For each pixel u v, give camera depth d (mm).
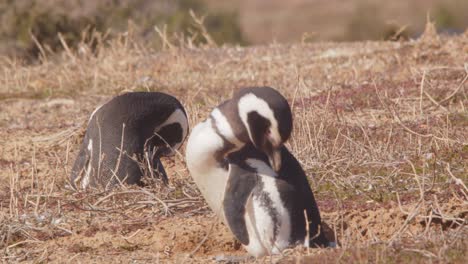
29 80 66188
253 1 183125
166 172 43594
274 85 57750
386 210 35062
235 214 31938
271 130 30172
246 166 31844
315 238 32156
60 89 63000
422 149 41312
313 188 38031
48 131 52906
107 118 40781
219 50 69875
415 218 34250
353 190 37406
